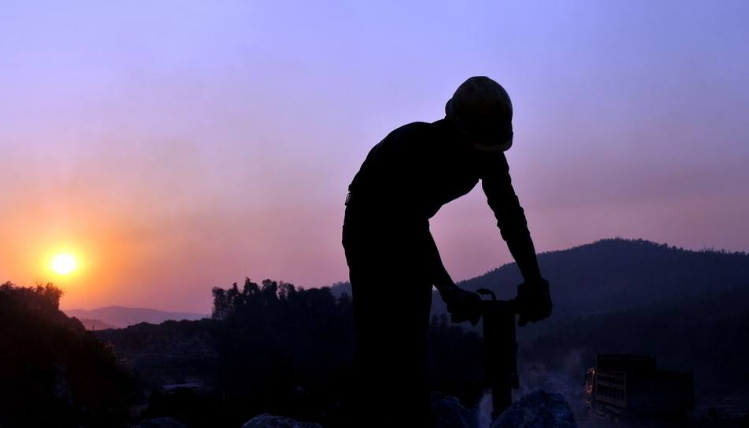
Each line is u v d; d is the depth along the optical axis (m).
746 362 112.44
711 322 137.62
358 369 2.76
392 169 2.75
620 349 134.75
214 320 96.19
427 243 2.74
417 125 2.85
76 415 36.28
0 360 39.53
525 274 3.01
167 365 77.38
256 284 88.88
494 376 2.70
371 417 2.70
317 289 83.75
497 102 2.79
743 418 48.12
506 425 4.29
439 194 2.85
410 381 2.71
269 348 57.91
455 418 4.77
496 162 2.89
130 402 52.00
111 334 94.00
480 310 2.71
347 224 2.88
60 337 50.81
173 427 5.69
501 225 3.02
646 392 38.69
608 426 40.97
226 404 8.55
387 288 2.70
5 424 35.56
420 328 2.74
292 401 7.27
